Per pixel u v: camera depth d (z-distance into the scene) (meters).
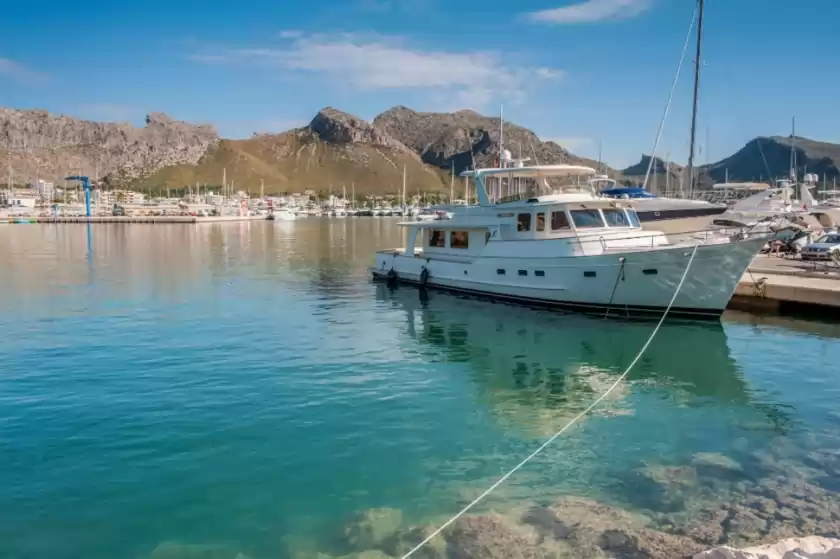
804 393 15.42
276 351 19.19
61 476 10.47
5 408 13.77
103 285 34.62
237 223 145.25
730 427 13.11
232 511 9.40
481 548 8.30
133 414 13.40
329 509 9.48
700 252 21.86
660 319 23.48
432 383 16.02
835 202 61.41
